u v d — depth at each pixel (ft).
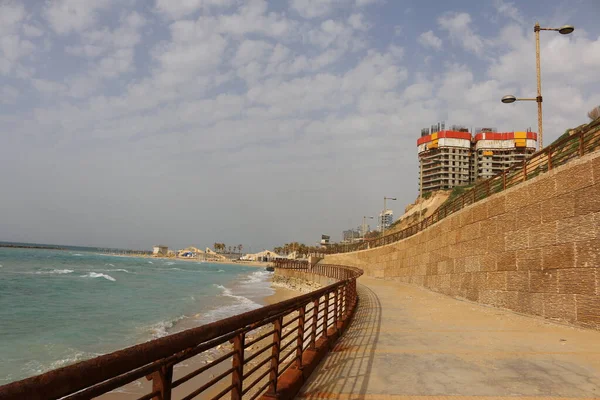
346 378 21.38
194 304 117.50
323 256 225.35
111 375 7.15
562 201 40.19
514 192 49.24
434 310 50.16
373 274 139.85
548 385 20.36
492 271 53.88
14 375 46.09
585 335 33.40
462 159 448.65
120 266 347.97
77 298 119.85
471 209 61.87
